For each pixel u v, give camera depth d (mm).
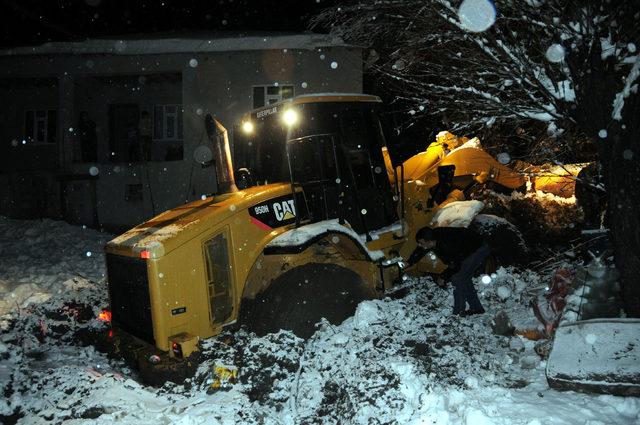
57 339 6570
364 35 6848
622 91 4543
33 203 16188
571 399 4156
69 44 15500
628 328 4477
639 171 4535
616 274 4984
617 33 4793
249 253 5434
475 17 5035
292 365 4812
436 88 6242
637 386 4047
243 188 6258
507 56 5293
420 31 6047
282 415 4402
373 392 4176
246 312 5340
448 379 4508
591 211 6914
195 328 5113
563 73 5203
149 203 15453
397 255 6637
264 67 14648
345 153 6121
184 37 15398
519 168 7883
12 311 7488
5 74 15906
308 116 6078
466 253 6047
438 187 7168
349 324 5445
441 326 5324
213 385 4625
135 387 4809
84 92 17562
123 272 5617
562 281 5453
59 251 12375
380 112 6617
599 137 4750
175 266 5027
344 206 6148
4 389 4953
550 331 5242
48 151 18531
